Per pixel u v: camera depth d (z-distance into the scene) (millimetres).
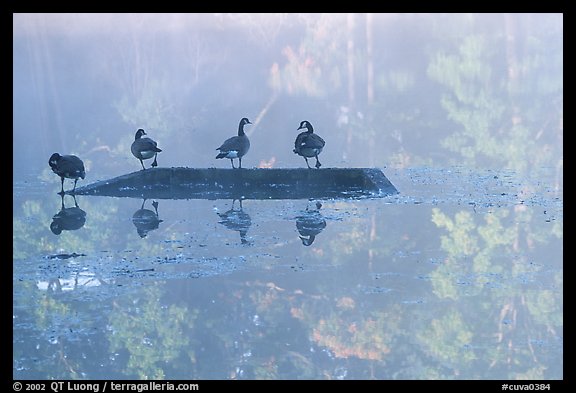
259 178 20469
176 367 10297
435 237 15773
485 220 16891
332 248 14938
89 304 12023
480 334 10883
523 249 14914
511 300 12070
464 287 12680
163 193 20766
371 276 13320
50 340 10797
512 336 10883
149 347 10664
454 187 21172
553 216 17250
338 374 9992
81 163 20562
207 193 20641
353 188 20219
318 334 10945
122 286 12719
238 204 19078
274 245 15125
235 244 15188
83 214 18172
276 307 11938
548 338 10750
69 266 13898
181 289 12609
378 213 17781
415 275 13375
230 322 11344
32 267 13789
